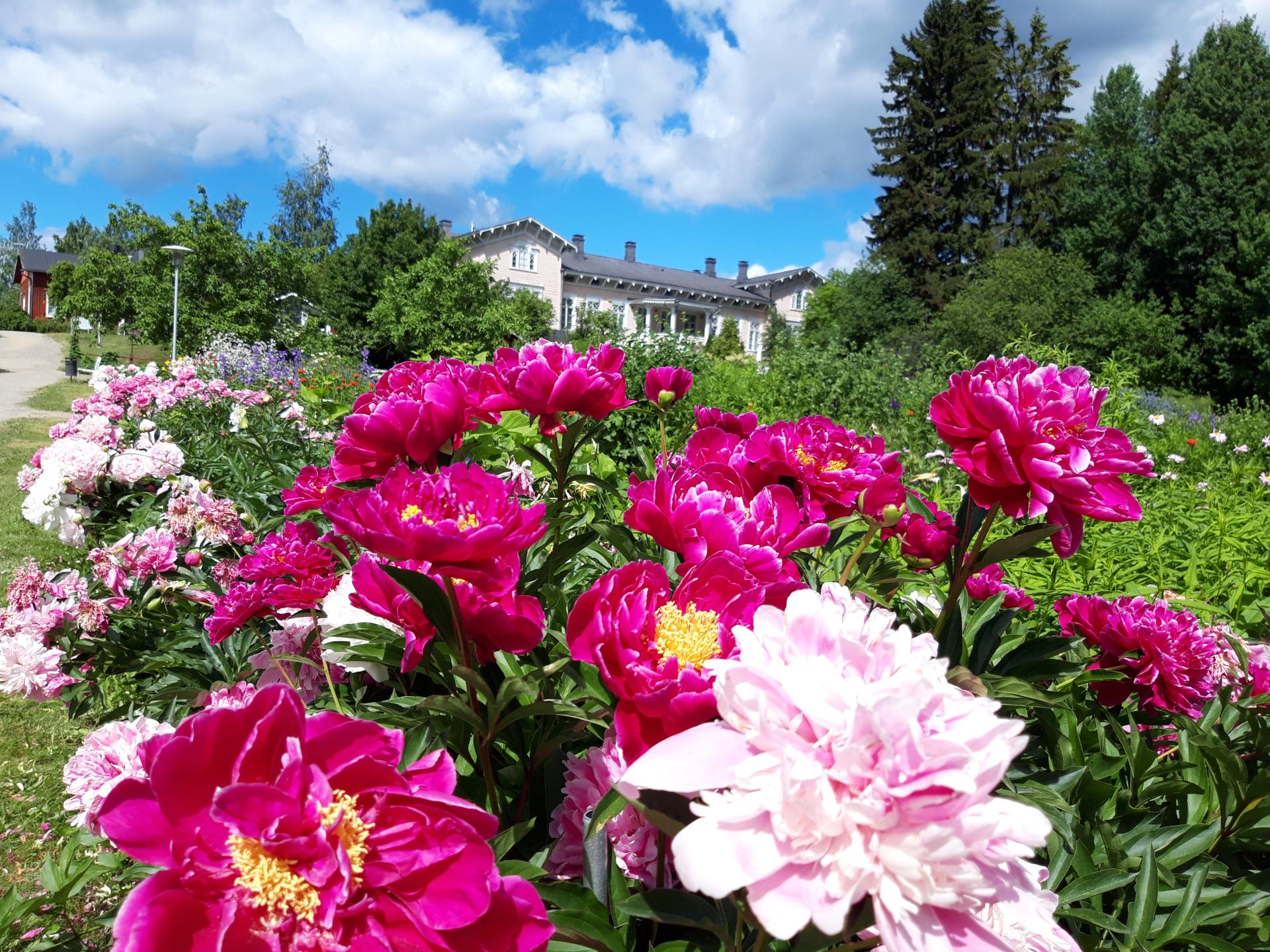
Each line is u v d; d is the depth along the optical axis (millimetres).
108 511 4309
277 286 27750
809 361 12133
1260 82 30891
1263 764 1625
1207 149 29922
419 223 42500
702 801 938
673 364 12133
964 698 819
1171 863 1526
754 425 2125
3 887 2816
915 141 40562
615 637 1008
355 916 759
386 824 796
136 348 36906
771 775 758
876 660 829
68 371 25938
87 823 1753
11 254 88000
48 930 2006
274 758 813
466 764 1505
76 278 26828
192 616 2885
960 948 701
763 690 791
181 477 3996
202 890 738
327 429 6574
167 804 765
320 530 2191
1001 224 39375
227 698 1890
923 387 11773
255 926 738
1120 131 36500
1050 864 1404
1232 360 27906
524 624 1160
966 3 40844
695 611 1110
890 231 40000
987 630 1626
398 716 1425
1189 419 10875
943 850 656
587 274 51250
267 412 7129
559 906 1136
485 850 783
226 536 3105
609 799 1038
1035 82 41250
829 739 742
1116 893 1518
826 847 718
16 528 7340
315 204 52438
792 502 1470
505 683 1098
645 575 1089
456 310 33938
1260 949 1412
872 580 1792
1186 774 1718
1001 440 1328
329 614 1616
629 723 1012
